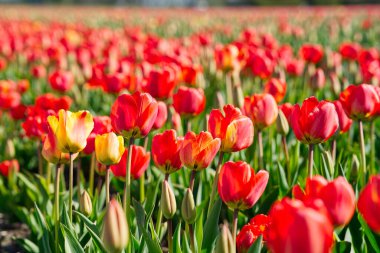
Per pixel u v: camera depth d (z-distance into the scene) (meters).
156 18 9.77
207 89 2.63
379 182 1.06
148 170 1.89
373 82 2.14
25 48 4.07
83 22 9.44
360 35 6.02
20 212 1.90
